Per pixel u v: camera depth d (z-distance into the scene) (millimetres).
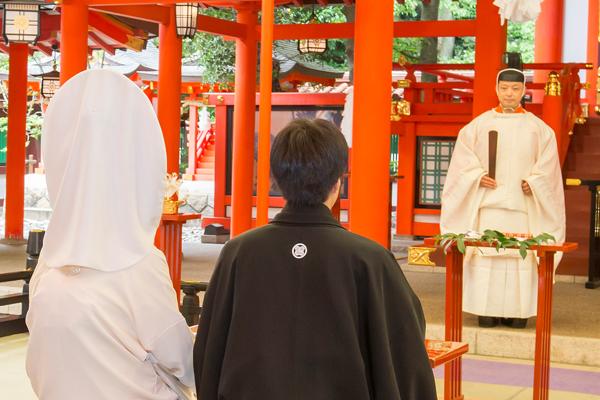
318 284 2789
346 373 2736
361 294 2797
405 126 17766
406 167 17828
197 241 19844
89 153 2934
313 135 2914
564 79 14281
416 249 8609
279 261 2844
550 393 7289
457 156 9203
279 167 2918
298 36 15867
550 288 6590
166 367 3047
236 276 2895
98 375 2910
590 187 12094
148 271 3012
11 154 17750
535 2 8164
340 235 2859
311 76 23250
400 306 2834
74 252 2912
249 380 2783
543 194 8914
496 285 8898
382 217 9031
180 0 12023
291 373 2754
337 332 2752
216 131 19844
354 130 9070
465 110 17391
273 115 20219
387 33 8961
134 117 2992
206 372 2922
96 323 2900
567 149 14500
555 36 20812
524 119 9117
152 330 2986
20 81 17891
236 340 2830
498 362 8469
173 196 9859
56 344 2900
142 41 18062
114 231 2963
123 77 3002
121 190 2965
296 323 2779
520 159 9000
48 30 17266
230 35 15727
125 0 12156
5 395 7172
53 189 3078
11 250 16281
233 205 16297
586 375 7969
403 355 2809
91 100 2959
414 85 17594
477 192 9086
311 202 2914
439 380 7699
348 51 23203
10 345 9148
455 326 6715
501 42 12195
